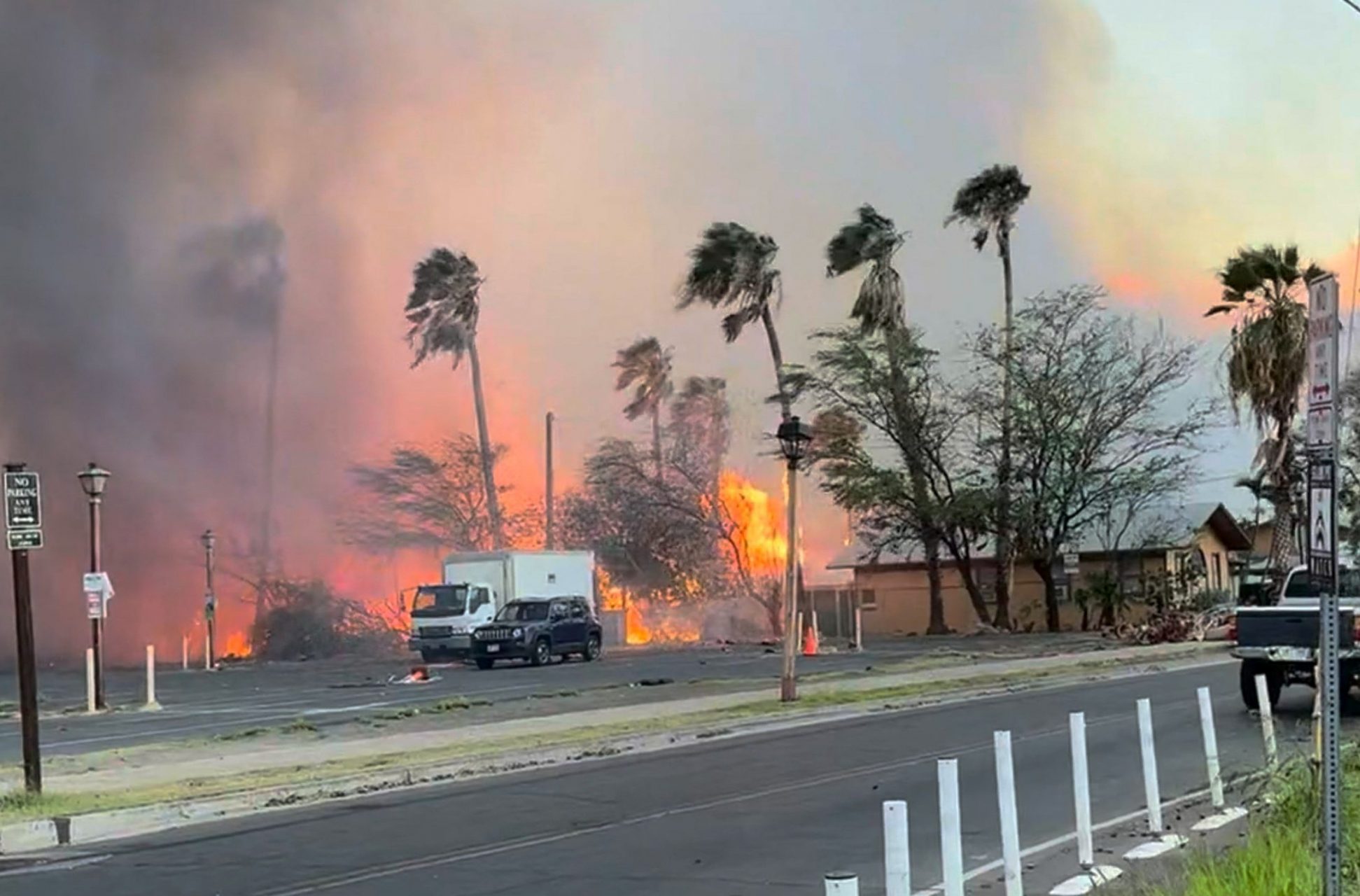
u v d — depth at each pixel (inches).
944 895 300.2
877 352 2113.7
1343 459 1796.3
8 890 393.4
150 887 390.3
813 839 427.2
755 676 1190.3
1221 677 1083.3
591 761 674.8
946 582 2400.3
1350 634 725.3
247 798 550.9
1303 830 313.3
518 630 1485.0
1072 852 390.3
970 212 2222.0
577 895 357.1
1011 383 2098.9
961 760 603.2
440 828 477.4
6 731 897.5
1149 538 2208.4
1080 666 1200.2
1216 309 1652.3
